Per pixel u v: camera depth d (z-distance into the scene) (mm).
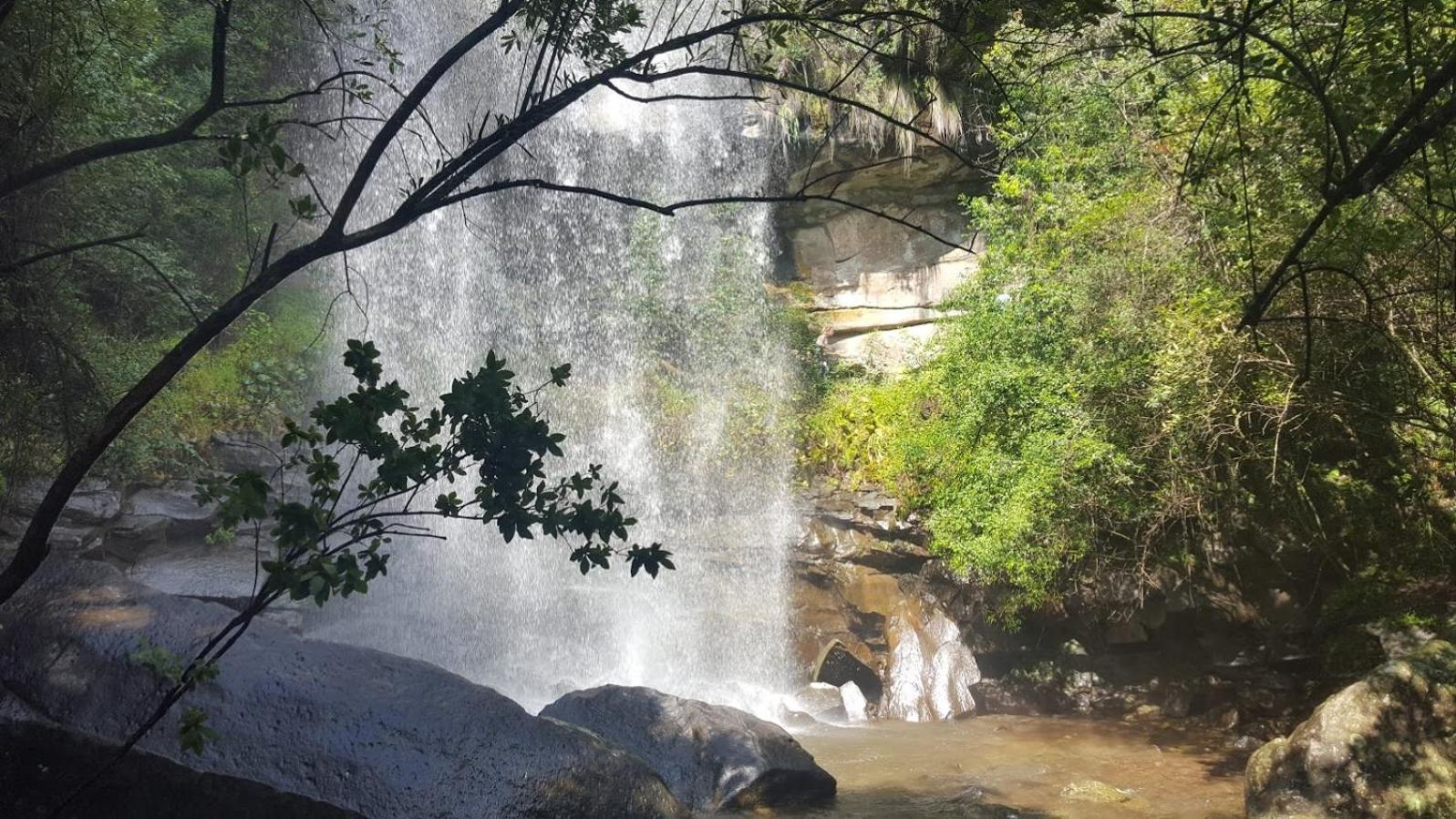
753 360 18266
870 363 18188
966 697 13242
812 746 11383
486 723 7254
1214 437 10680
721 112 18016
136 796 6852
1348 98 5559
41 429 8852
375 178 16938
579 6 4508
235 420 13805
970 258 18328
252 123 3855
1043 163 13016
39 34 6941
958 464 13234
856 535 14812
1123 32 4875
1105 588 12656
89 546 11367
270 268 3465
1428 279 8031
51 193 9133
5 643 7590
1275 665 12062
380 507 14352
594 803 7043
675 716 8852
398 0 16469
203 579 11883
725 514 16438
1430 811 7746
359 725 7117
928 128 16703
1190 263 10438
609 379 18250
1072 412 11812
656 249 18625
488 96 17578
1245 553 12070
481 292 17906
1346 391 9961
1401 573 11344
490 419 3531
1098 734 11836
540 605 14992
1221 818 8664
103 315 13312
